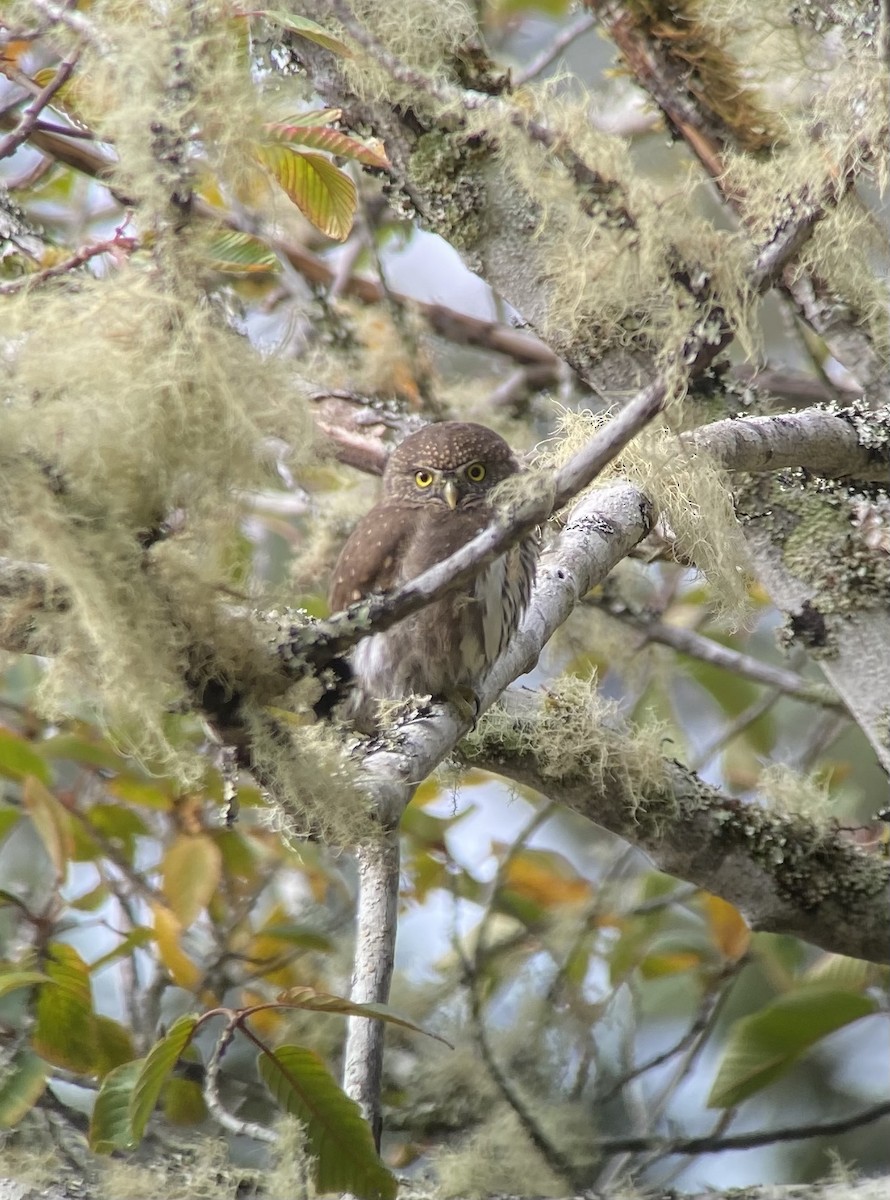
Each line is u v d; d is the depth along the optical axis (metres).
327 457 5.50
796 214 6.00
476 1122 8.36
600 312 6.80
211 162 4.90
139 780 8.86
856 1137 9.82
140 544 4.65
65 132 6.88
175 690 4.71
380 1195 5.52
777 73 7.02
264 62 6.37
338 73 7.46
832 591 7.37
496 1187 7.79
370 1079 5.91
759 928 7.63
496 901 9.35
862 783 11.00
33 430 4.45
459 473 8.66
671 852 7.61
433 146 7.52
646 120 9.87
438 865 9.53
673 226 5.84
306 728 5.29
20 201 10.35
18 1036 7.44
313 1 7.18
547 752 7.61
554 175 6.46
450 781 7.77
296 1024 8.77
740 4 6.90
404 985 9.09
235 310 6.77
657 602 10.73
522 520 5.08
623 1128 8.82
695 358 5.54
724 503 5.88
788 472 7.46
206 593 4.73
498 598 7.72
